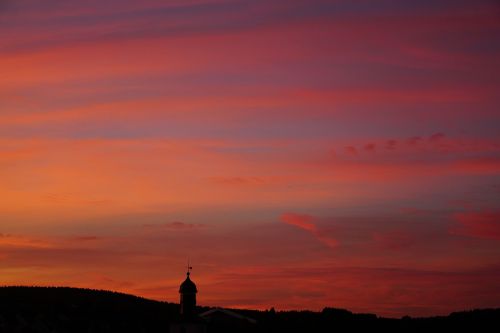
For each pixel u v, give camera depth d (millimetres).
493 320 138250
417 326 138500
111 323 137750
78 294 166875
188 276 122625
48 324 132500
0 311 136000
